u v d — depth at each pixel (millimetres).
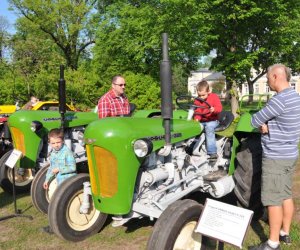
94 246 3746
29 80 16219
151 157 3361
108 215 4422
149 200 3332
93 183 3297
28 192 5613
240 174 3904
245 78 20422
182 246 3037
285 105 3154
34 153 5020
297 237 3682
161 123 3506
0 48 17422
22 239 3971
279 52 21266
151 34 18047
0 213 4762
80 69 17797
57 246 3777
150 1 19141
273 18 18172
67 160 4219
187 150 3895
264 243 3410
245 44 20219
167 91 3072
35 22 27641
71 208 3764
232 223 2592
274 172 3256
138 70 21328
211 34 18672
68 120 5219
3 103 15914
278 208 3301
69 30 27547
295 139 3244
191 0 16141
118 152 3078
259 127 3309
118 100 4812
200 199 4645
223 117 4441
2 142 6785
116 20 22016
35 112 5145
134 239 3859
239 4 17750
